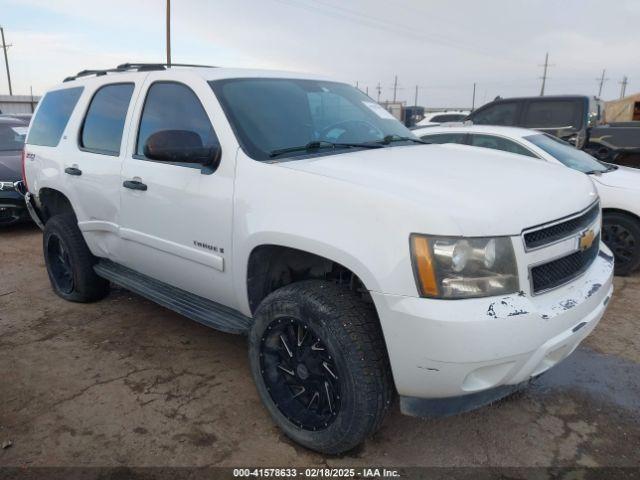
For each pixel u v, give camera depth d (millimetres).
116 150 3758
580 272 2625
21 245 6863
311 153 3010
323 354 2549
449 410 2322
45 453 2691
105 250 4066
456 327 2104
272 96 3324
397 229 2207
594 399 3180
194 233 3096
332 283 2564
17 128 8805
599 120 11172
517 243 2227
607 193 5418
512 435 2832
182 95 3316
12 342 3951
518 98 9898
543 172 2938
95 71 4430
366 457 2658
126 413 3027
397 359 2270
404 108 25500
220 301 3223
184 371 3506
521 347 2176
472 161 3018
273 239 2596
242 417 2988
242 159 2850
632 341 3953
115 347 3854
